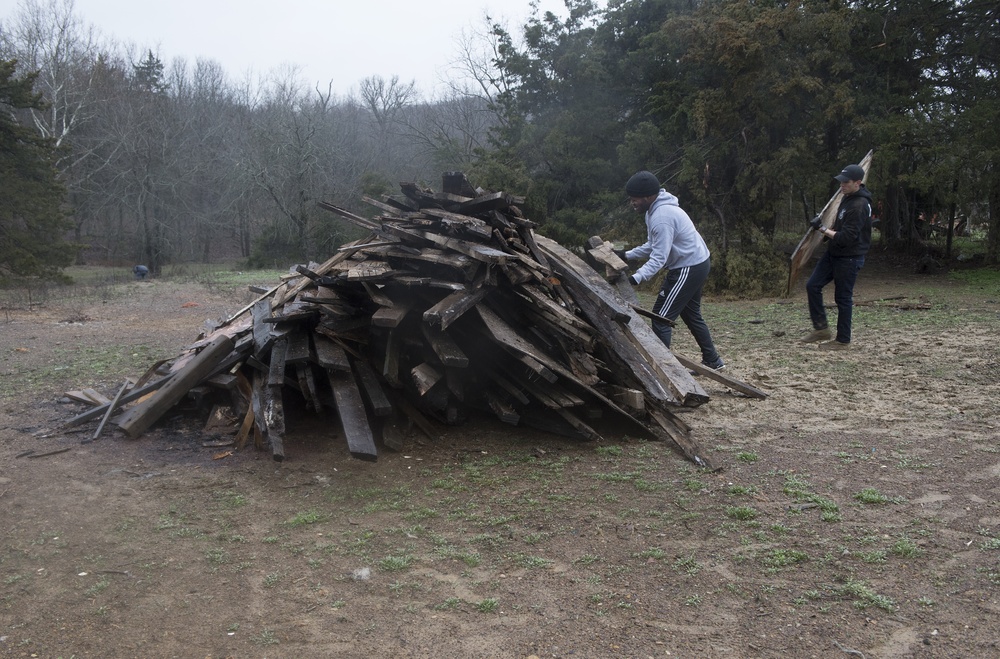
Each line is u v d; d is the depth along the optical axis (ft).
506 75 87.66
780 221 77.46
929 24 54.75
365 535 12.07
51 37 131.44
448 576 10.71
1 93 67.36
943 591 9.77
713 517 12.41
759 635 8.99
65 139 128.47
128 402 18.66
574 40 69.41
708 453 15.48
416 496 13.69
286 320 16.79
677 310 20.84
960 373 22.07
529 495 13.57
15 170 68.23
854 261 26.11
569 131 67.92
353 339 17.22
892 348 26.48
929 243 67.87
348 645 9.04
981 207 63.00
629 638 9.02
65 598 10.23
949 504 12.51
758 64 52.65
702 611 9.58
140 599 10.20
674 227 20.25
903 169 56.44
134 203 135.13
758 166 54.95
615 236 63.05
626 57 65.36
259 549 11.66
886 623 9.12
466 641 9.07
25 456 15.93
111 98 135.13
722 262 53.72
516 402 17.40
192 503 13.46
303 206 127.24
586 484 14.06
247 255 150.20
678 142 61.52
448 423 17.57
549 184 67.87
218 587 10.50
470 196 18.34
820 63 52.49
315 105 134.72
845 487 13.47
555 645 8.93
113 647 9.09
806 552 11.03
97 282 75.00
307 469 15.07
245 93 150.92
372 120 149.38
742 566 10.72
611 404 16.58
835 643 8.76
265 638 9.22
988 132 50.98
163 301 50.03
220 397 18.72
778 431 17.04
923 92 54.13
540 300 16.46
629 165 63.26
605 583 10.38
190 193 143.02
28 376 24.32
